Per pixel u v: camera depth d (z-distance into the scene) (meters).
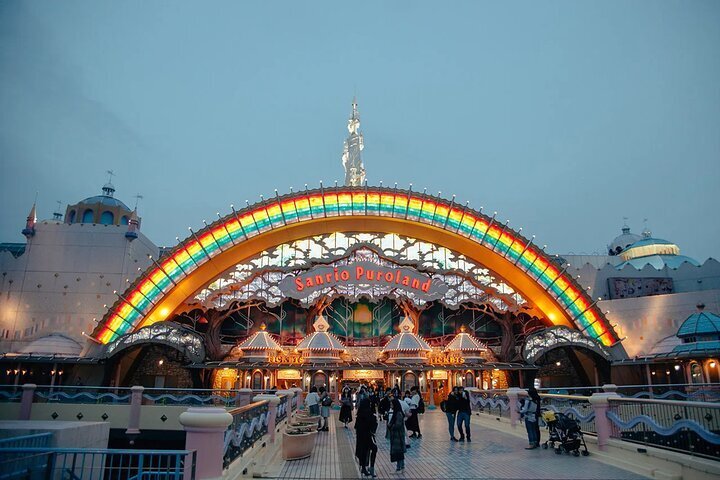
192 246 49.22
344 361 48.41
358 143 66.88
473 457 18.67
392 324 53.50
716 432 14.59
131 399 37.16
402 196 52.62
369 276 51.06
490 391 34.19
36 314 53.53
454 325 54.12
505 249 51.44
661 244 67.50
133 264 55.59
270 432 21.67
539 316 51.97
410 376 48.12
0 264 54.44
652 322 50.56
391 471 16.33
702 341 40.41
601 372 49.41
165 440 36.50
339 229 54.09
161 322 45.59
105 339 46.69
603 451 18.55
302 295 50.25
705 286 53.50
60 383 47.09
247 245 51.72
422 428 29.44
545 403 25.81
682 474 14.24
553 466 16.64
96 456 15.03
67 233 55.59
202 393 40.69
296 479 15.10
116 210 69.44
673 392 34.38
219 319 50.19
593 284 56.53
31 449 10.28
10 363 46.62
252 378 46.81
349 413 30.69
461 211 52.09
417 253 53.75
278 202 51.50
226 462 13.07
